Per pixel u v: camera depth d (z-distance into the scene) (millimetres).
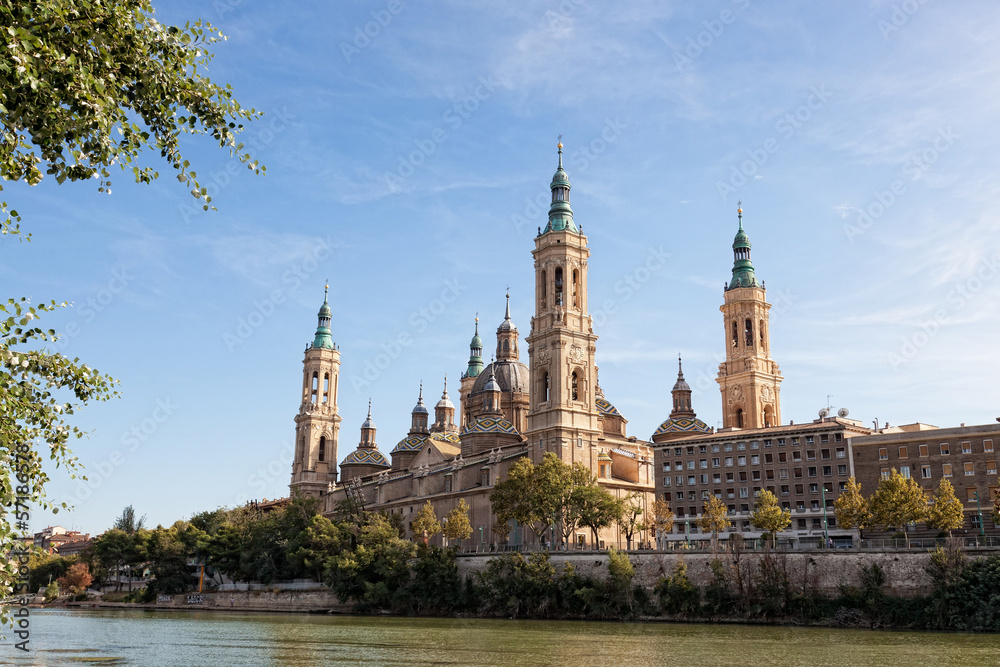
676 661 75000
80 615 151250
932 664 70938
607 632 101688
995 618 94938
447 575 139625
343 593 151375
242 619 135000
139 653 84562
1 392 25656
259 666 74625
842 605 105750
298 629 111750
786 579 110250
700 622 113750
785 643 87500
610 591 122500
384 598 145000
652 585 121125
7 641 96812
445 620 126812
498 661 76188
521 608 128625
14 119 23172
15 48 21328
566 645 88250
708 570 117062
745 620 111000
